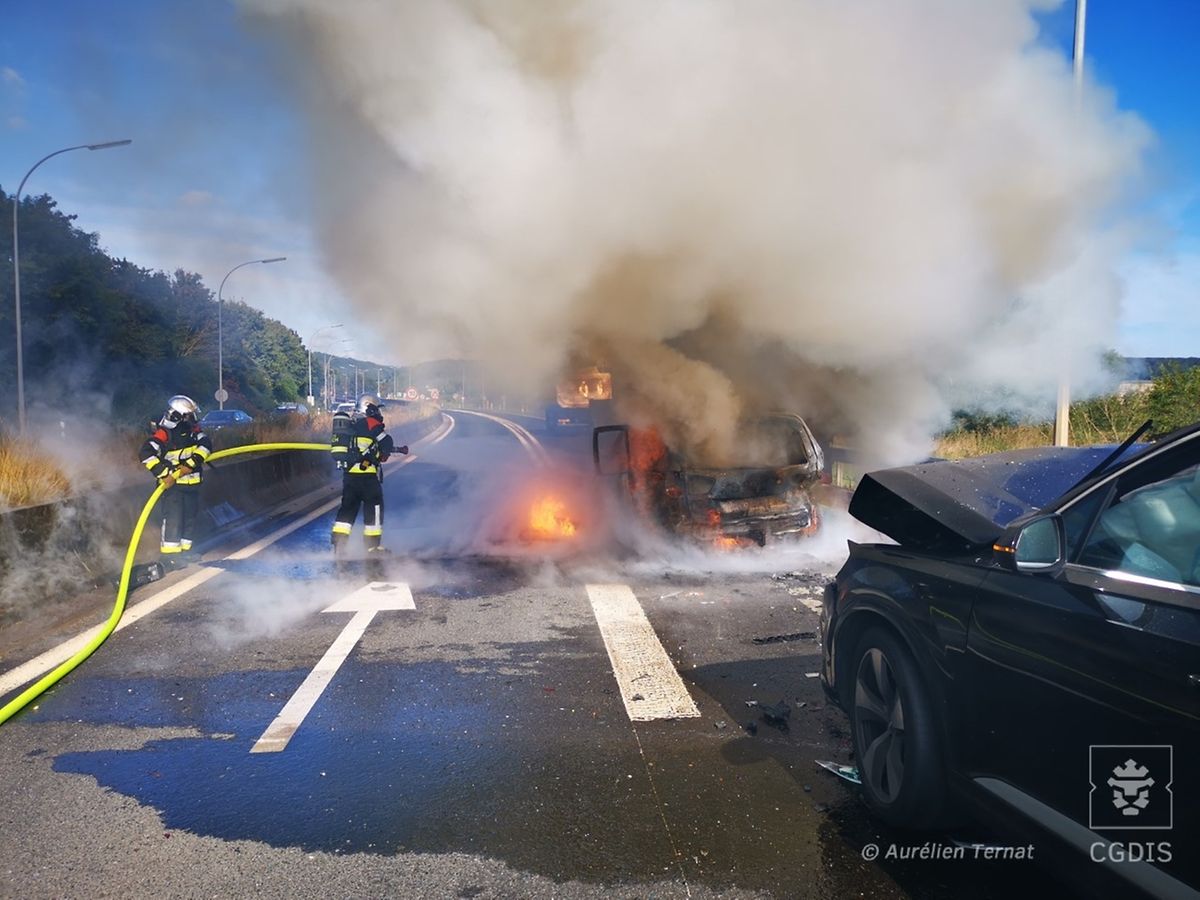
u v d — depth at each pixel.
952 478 3.32
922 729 2.91
